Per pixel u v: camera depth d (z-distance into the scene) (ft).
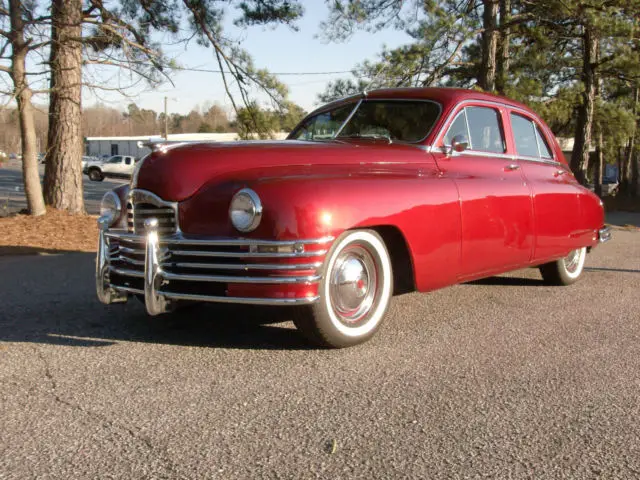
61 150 43.34
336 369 12.32
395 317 16.85
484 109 18.13
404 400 10.78
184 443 9.02
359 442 9.15
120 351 13.33
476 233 16.07
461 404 10.66
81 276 23.24
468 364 12.84
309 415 10.07
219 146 14.07
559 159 21.26
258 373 12.00
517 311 17.84
